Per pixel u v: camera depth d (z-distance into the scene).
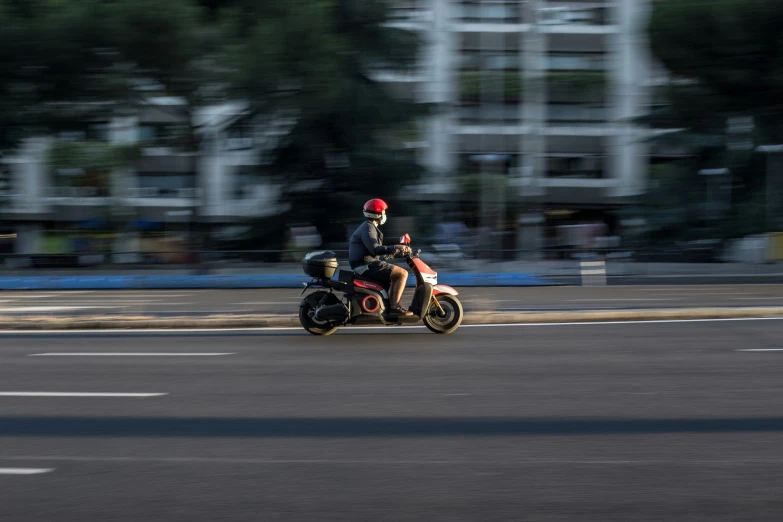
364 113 30.39
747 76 28.61
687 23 28.05
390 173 31.44
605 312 11.80
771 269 24.97
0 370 8.03
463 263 22.69
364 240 10.16
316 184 32.59
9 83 26.31
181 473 4.65
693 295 16.56
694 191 32.16
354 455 4.97
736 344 9.30
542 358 8.43
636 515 3.93
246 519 3.93
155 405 6.40
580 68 40.56
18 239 35.09
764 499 4.13
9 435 5.51
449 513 3.97
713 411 6.03
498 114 40.09
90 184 32.19
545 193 40.91
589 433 5.43
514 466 4.71
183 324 11.45
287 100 27.19
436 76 39.28
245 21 25.97
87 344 9.87
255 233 32.34
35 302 16.22
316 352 9.01
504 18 40.00
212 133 30.16
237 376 7.61
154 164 40.03
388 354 8.79
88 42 24.97
